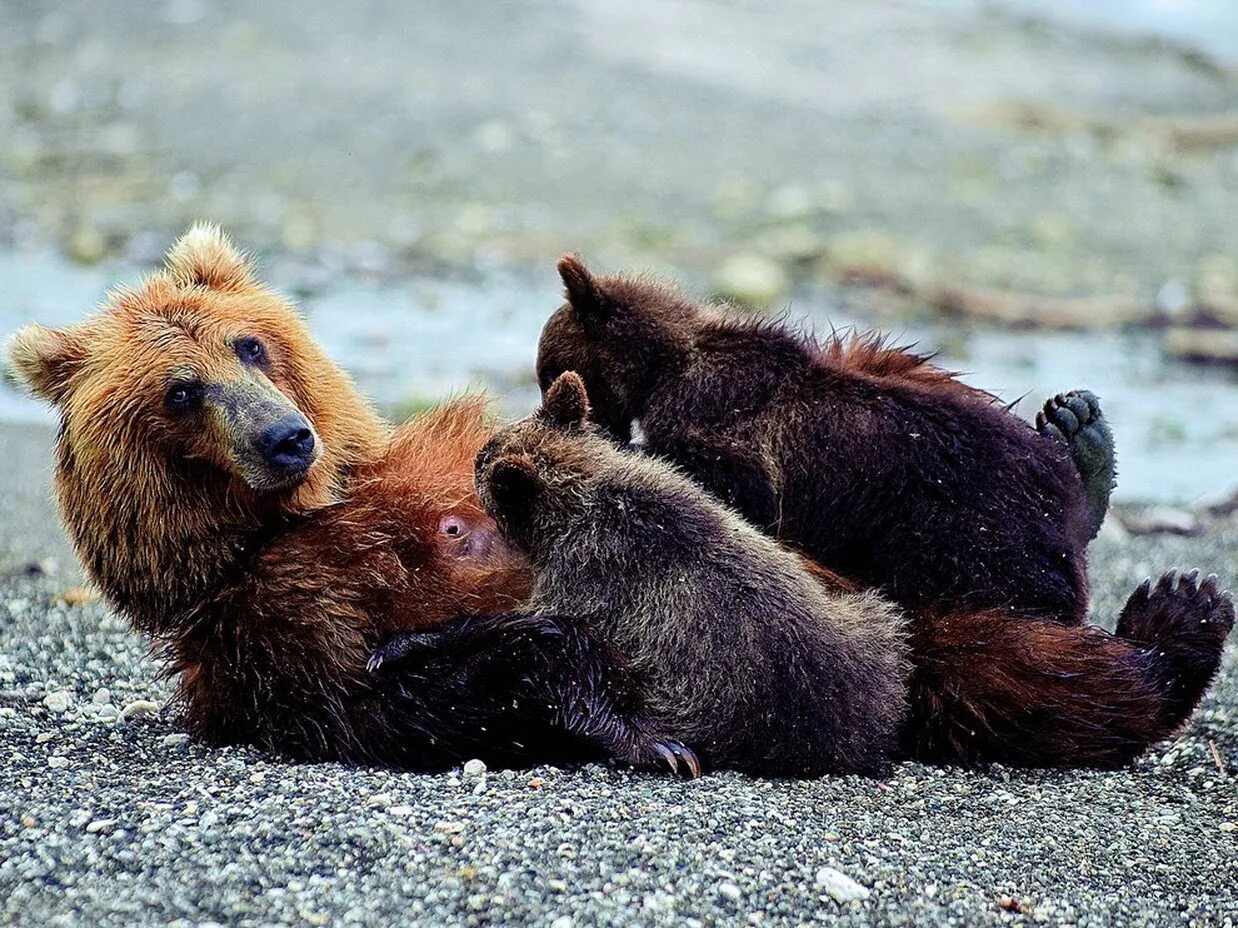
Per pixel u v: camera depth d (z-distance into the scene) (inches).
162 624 430.3
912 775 417.7
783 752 396.2
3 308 992.9
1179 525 717.3
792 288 1114.1
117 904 318.0
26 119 1397.6
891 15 1911.9
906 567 440.5
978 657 427.5
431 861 340.2
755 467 454.9
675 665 398.3
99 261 1118.4
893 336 1035.9
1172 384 971.9
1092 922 341.1
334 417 442.6
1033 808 399.5
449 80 1515.7
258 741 424.2
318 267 1127.0
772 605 394.9
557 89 1515.7
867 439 450.0
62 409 430.3
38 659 505.7
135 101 1439.5
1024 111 1541.6
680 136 1416.1
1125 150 1453.0
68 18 1663.4
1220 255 1209.4
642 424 482.0
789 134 1440.7
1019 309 1088.8
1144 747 441.7
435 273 1130.0
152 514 418.6
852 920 330.6
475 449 462.0
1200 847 382.6
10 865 333.1
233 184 1269.7
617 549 406.6
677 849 350.3
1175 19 1948.8
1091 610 597.9
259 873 332.8
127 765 405.4
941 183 1342.3
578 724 401.1
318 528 425.1
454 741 409.4
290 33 1633.9
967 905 341.1
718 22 1811.0
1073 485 462.6
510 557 435.8
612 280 509.4
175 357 417.4
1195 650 448.8
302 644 413.7
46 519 696.4
